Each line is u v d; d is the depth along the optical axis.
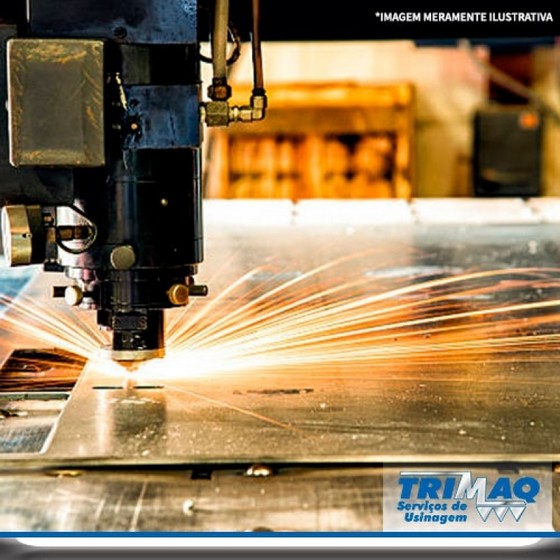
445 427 1.81
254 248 3.57
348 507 1.55
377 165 6.30
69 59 1.74
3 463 1.67
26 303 2.83
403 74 6.59
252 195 6.29
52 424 1.91
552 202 4.54
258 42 1.91
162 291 1.88
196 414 1.88
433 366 2.21
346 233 3.88
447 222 4.11
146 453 1.69
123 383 2.08
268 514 1.52
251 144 6.26
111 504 1.55
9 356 2.35
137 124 1.81
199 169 1.92
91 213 1.84
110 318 1.90
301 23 2.62
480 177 6.48
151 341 1.92
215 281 3.04
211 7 1.92
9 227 1.78
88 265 1.86
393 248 3.57
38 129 1.75
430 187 6.70
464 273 3.15
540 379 2.11
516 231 3.91
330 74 6.57
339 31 2.62
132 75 1.81
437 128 6.64
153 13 1.80
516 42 3.54
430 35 2.63
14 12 1.86
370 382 2.09
